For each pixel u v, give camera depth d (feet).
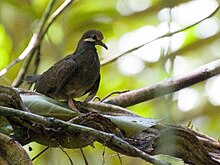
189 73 32.35
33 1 49.44
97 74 34.37
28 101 25.81
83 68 33.65
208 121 52.80
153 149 22.95
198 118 52.31
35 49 36.73
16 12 49.44
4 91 23.54
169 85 31.76
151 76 52.70
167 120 19.26
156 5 54.70
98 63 34.50
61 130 23.27
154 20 54.80
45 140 23.88
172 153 22.58
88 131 21.50
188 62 54.29
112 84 53.11
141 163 42.80
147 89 32.19
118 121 23.89
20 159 20.65
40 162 35.65
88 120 23.67
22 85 40.98
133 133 23.66
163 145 22.76
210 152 24.00
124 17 54.85
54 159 30.22
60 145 23.91
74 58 33.99
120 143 21.12
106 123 23.75
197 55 55.01
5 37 48.24
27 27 49.39
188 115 51.80
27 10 49.49
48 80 33.30
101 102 30.09
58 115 25.53
